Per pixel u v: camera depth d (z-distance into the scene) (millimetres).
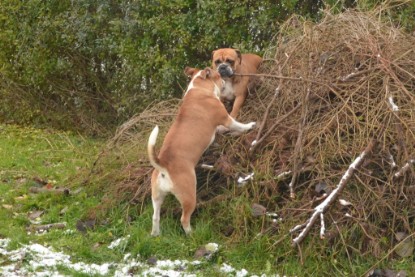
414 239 7559
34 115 15594
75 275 7430
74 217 9250
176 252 8016
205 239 8195
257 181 8367
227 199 8531
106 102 14945
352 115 8188
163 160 8070
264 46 12688
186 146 8281
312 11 12773
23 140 14180
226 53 9602
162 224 8570
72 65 15000
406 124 7859
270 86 9539
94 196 9875
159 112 10336
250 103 9664
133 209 9062
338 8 12203
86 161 11609
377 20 9656
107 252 8133
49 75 15242
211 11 12695
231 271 7535
